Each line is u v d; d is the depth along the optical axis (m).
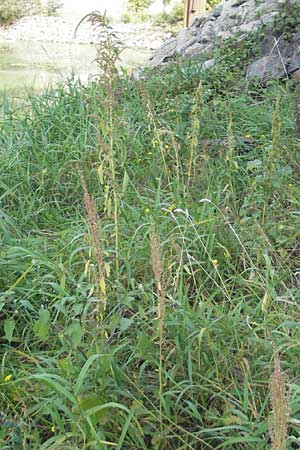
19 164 4.00
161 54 7.57
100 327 2.24
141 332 2.28
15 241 3.10
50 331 2.51
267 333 2.35
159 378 2.09
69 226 3.49
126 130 4.04
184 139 4.09
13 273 2.78
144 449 1.93
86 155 4.00
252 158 4.04
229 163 3.79
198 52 6.92
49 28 15.57
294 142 4.16
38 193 3.86
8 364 2.36
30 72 9.13
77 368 2.11
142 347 2.17
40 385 2.16
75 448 1.81
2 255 2.83
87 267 2.35
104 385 2.03
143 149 4.07
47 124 4.57
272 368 2.20
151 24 16.16
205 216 3.18
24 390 2.12
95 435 1.76
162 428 2.00
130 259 2.86
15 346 2.55
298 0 6.32
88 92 4.86
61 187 3.90
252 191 3.45
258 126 4.50
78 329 2.16
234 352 2.35
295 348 2.27
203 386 2.14
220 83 5.42
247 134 4.39
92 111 4.47
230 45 6.24
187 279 2.84
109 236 3.02
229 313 2.45
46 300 2.65
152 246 1.96
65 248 2.96
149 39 15.23
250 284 2.74
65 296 2.51
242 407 2.05
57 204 3.71
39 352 2.39
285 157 3.95
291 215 3.34
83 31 15.11
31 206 3.61
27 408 2.11
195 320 2.36
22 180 3.90
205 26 7.34
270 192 3.45
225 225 3.18
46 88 5.79
